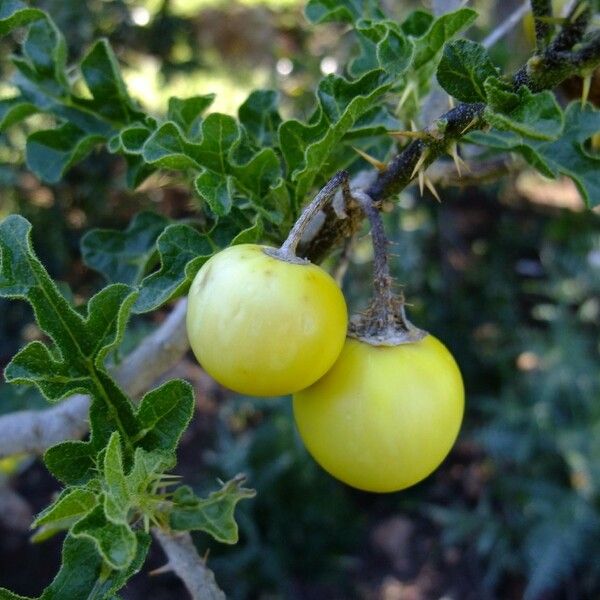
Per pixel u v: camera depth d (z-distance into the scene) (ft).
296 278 0.32
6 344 1.49
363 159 0.51
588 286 1.67
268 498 1.49
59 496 0.32
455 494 1.63
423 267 1.70
